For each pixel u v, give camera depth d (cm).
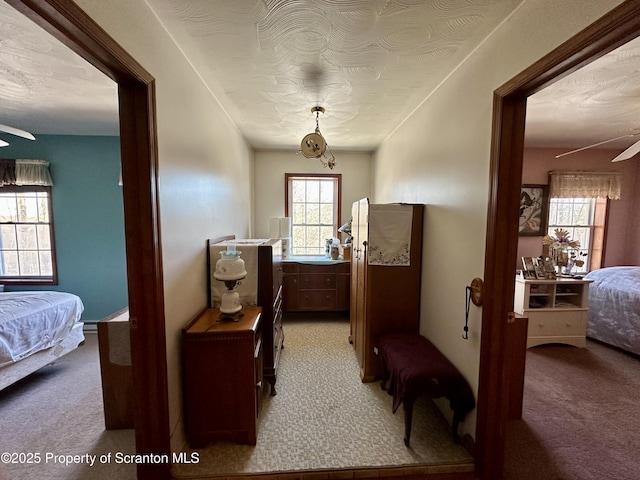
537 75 111
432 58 164
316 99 227
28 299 253
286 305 373
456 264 174
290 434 175
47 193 328
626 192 383
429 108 216
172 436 151
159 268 133
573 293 301
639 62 163
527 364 263
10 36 139
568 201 390
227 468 151
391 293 229
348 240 394
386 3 120
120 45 103
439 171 198
